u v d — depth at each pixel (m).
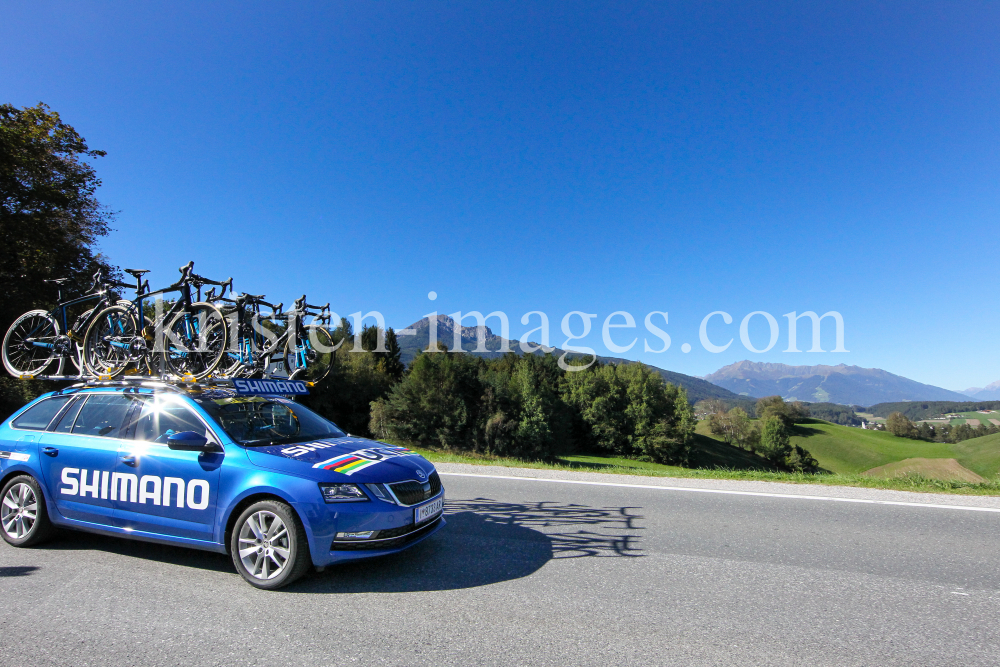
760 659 3.12
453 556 5.06
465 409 58.44
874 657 3.17
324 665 3.02
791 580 4.50
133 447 4.88
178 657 3.10
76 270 24.22
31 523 5.21
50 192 22.39
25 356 8.32
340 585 4.29
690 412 73.38
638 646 3.28
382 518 4.25
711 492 8.40
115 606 3.84
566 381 80.31
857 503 7.57
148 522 4.67
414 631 3.47
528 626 3.55
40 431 5.42
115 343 7.48
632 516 6.77
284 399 5.85
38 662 3.03
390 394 59.56
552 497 7.97
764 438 91.38
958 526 6.32
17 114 22.27
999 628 3.58
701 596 4.12
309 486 4.16
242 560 4.27
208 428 4.72
